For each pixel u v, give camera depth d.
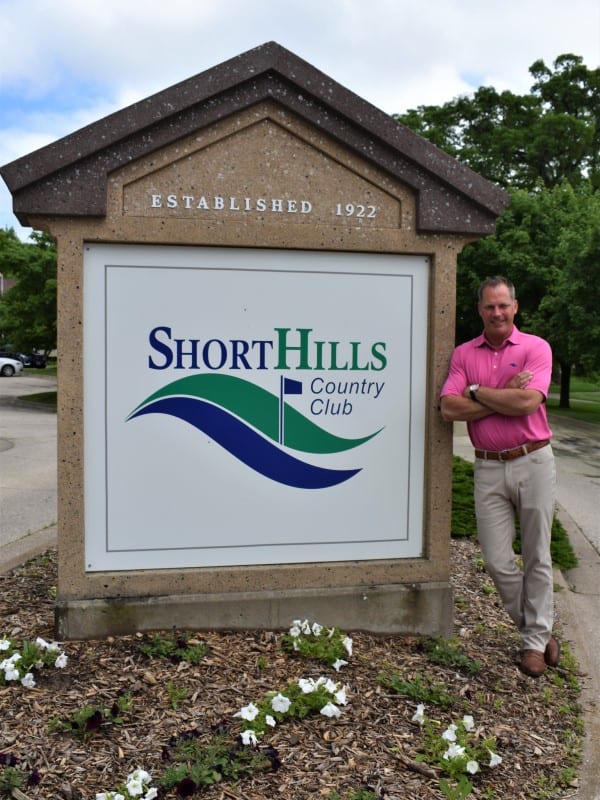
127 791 2.55
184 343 3.88
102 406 3.83
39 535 6.65
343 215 3.95
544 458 3.84
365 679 3.55
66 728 2.94
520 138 41.12
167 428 3.90
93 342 3.80
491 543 3.97
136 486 3.88
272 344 3.97
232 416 3.95
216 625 3.93
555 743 3.26
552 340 20.11
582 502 9.13
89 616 3.80
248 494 4.00
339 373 4.05
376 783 2.77
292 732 3.04
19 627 3.99
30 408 21.53
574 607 5.20
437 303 4.06
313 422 4.05
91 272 3.78
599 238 17.08
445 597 4.16
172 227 3.79
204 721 3.06
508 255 22.98
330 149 3.89
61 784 2.63
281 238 3.89
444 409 3.91
